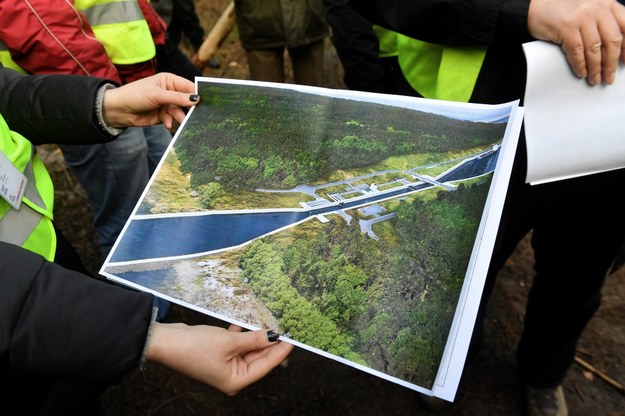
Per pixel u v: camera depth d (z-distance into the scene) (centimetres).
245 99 66
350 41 119
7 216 55
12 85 68
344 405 120
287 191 57
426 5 65
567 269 90
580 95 59
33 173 63
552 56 58
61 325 43
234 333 49
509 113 55
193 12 183
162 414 118
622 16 55
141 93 66
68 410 65
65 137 69
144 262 52
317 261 51
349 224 52
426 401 117
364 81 124
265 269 51
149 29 120
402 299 48
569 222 83
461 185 52
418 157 56
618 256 82
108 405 119
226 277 51
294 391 122
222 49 264
